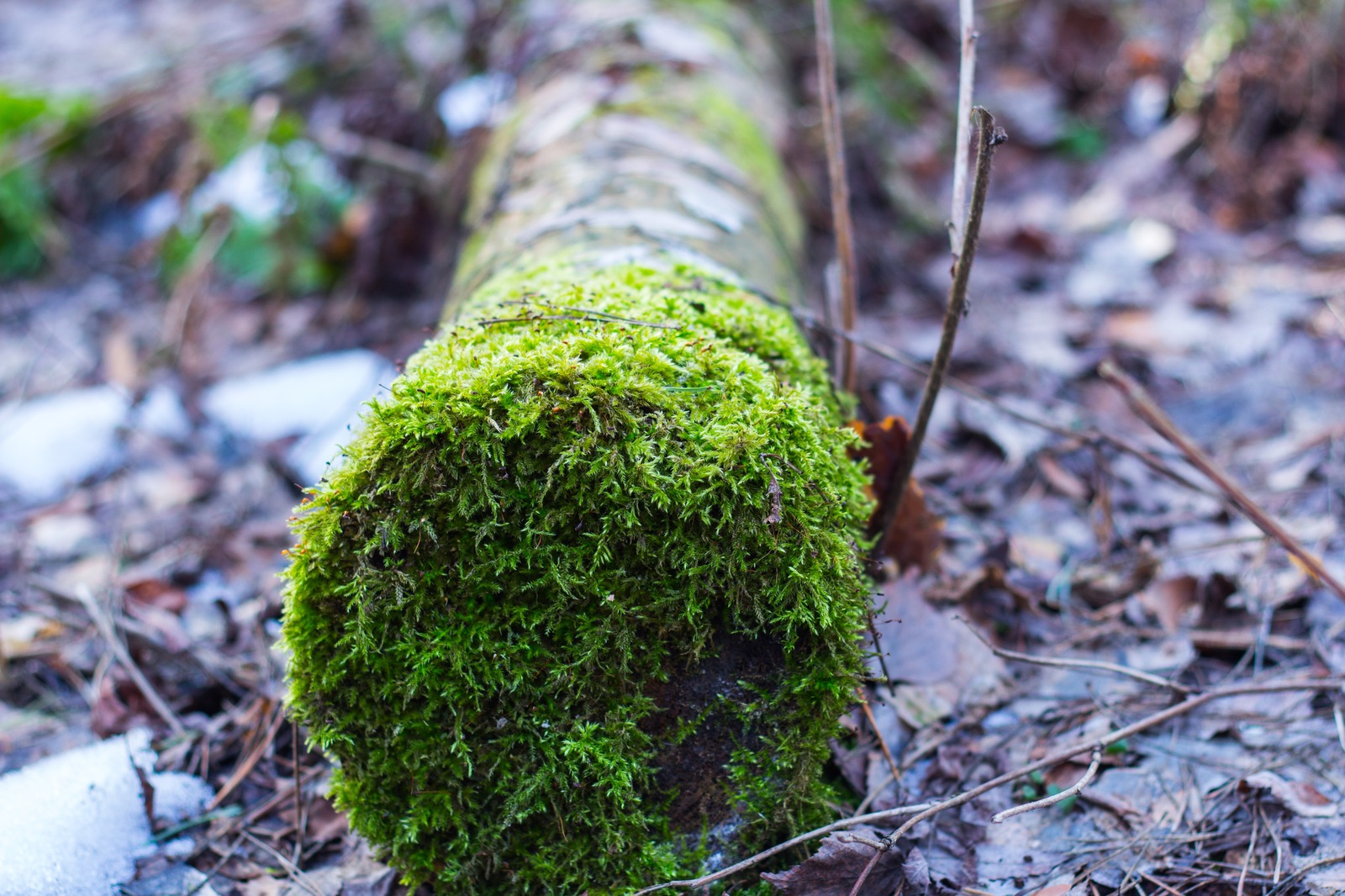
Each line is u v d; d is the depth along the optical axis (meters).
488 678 1.35
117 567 2.43
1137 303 3.48
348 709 1.40
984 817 1.60
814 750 1.45
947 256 3.88
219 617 2.30
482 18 4.02
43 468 3.04
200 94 4.30
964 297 1.56
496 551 1.33
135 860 1.64
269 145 3.63
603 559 1.33
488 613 1.36
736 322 1.63
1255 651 1.94
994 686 1.85
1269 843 1.52
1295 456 2.58
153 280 4.02
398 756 1.41
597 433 1.30
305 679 1.39
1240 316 3.30
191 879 1.61
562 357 1.33
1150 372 3.08
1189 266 3.70
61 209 4.34
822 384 1.76
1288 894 1.43
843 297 2.02
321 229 3.85
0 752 1.96
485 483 1.30
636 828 1.42
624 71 3.08
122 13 6.12
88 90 4.68
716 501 1.32
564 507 1.32
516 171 2.72
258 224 3.82
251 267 3.79
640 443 1.30
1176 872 1.49
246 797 1.79
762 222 2.47
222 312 3.78
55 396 3.43
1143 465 2.60
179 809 1.74
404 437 1.30
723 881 1.47
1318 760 1.65
